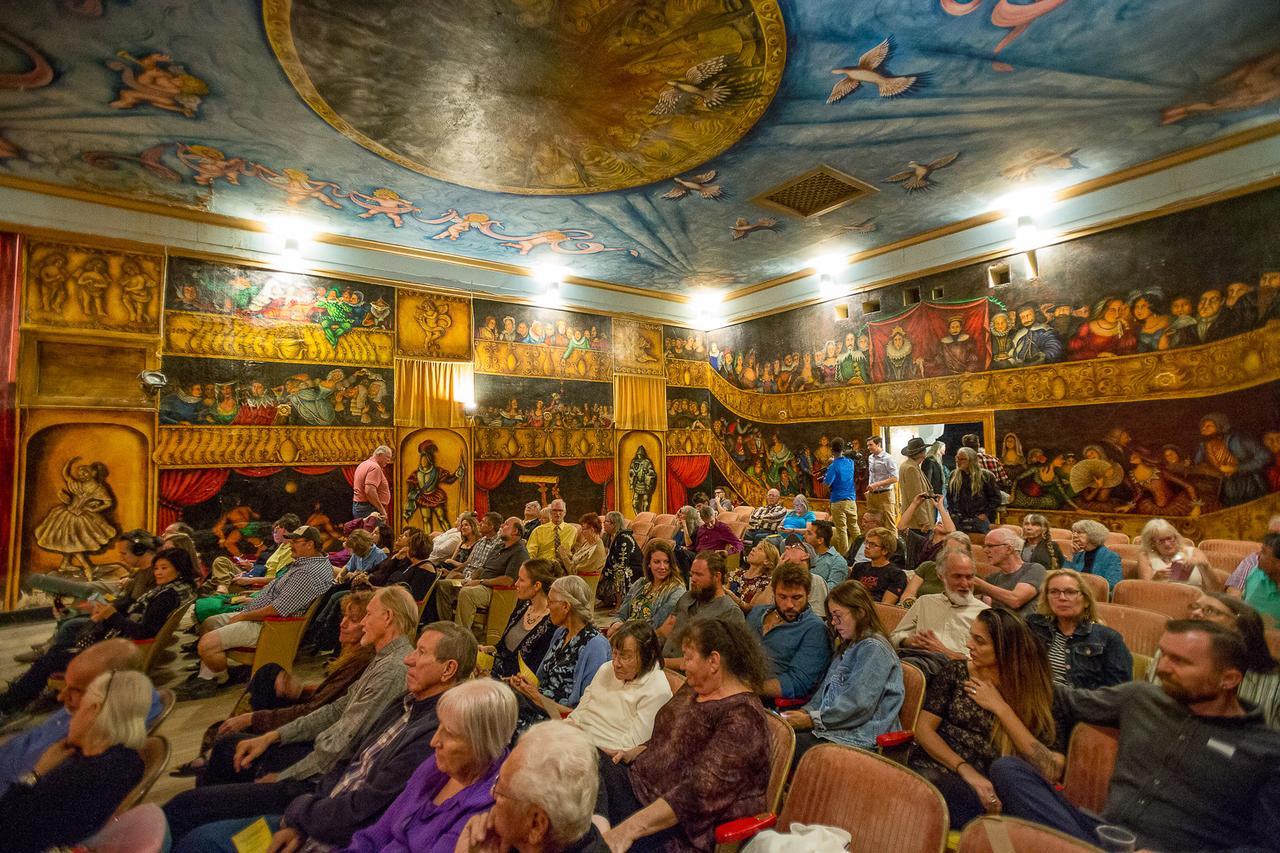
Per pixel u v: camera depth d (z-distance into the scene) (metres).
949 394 10.86
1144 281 8.56
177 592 5.26
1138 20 5.51
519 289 12.98
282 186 8.77
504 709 2.32
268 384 10.18
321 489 10.55
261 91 6.43
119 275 9.05
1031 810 2.44
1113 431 8.86
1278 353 7.39
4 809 1.97
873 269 11.98
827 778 2.48
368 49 5.79
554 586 4.11
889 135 7.55
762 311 14.36
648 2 5.27
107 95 6.45
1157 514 8.41
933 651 3.70
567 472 13.42
